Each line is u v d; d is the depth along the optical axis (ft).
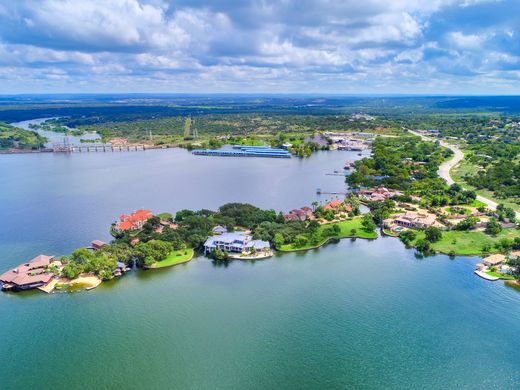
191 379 520.42
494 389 510.17
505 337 602.44
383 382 519.19
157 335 601.21
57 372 531.50
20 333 606.55
